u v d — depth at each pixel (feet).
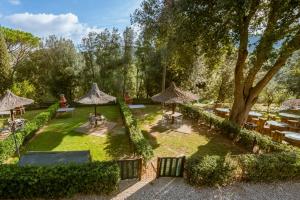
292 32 31.73
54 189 22.02
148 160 28.66
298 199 23.29
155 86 87.04
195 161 25.86
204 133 45.32
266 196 23.66
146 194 23.34
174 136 43.16
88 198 22.54
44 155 26.84
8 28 84.48
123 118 55.01
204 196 23.35
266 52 31.96
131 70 92.38
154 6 53.93
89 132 45.93
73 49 86.99
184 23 38.63
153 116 60.23
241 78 43.50
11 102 36.81
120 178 25.46
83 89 90.48
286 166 26.25
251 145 36.58
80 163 24.56
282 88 81.30
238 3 30.89
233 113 45.62
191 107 58.34
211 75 69.36
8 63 77.10
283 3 31.35
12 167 23.09
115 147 37.88
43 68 91.35
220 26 37.11
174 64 52.75
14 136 32.68
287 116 57.88
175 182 25.85
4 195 21.56
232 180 26.05
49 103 78.64
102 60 87.20
